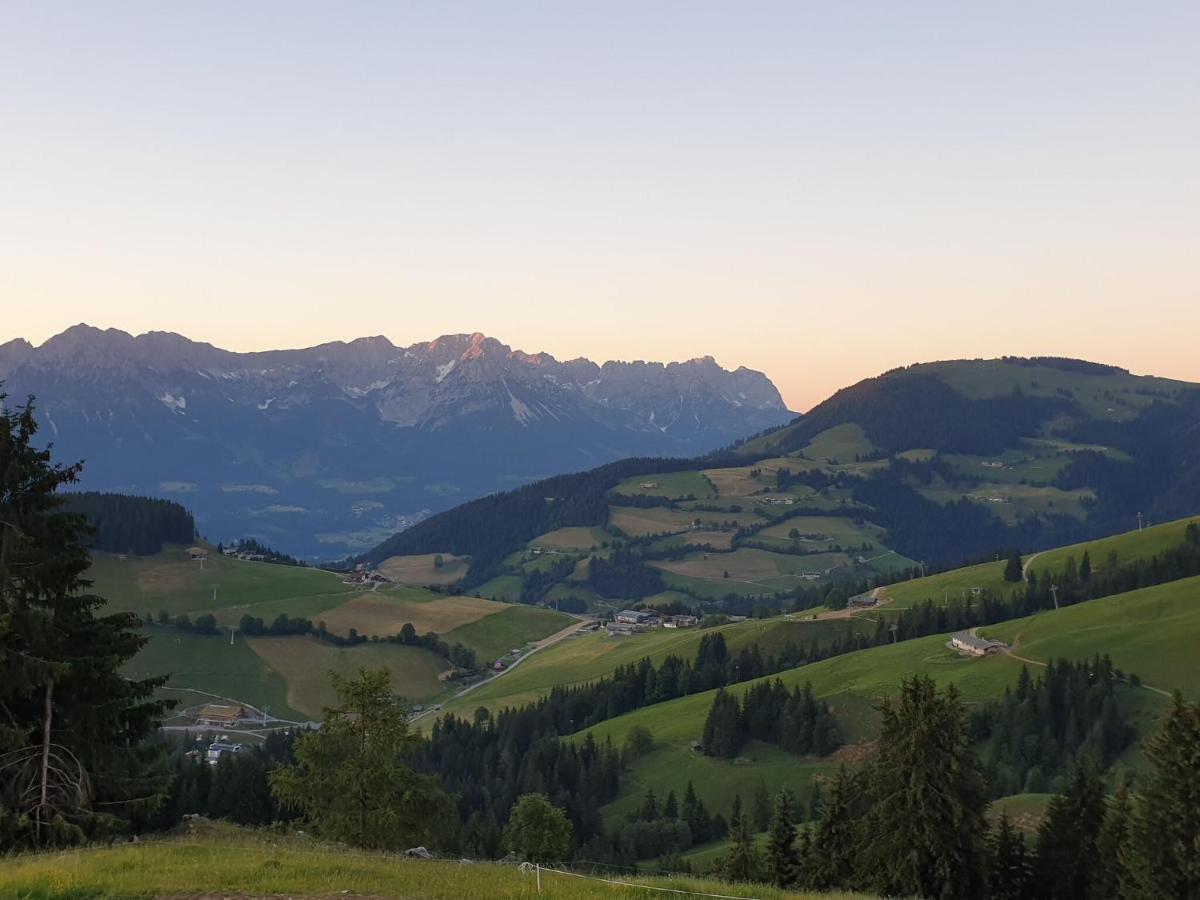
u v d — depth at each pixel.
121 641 36.81
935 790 54.56
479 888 27.50
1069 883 64.06
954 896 54.12
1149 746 56.38
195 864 28.23
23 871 25.33
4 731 31.56
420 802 50.25
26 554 33.84
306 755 49.28
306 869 28.52
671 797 134.00
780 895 32.12
